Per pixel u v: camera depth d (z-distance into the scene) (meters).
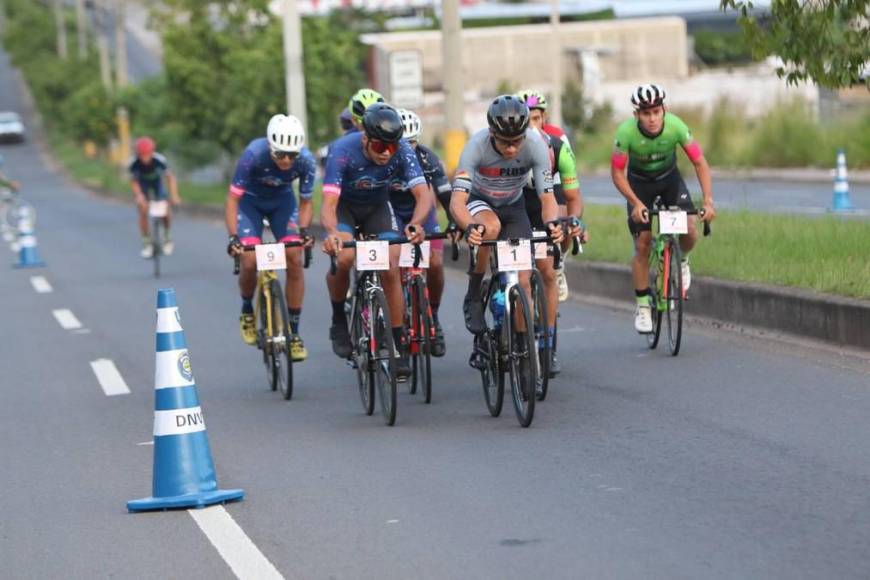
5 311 61.12
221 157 157.25
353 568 21.41
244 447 31.20
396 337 33.06
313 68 118.75
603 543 21.89
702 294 45.94
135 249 91.44
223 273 72.31
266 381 40.25
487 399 33.25
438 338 35.59
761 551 20.97
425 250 32.78
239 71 121.00
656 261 40.31
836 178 76.44
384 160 32.50
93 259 85.75
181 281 69.38
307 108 118.38
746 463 26.64
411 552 22.05
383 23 154.00
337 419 33.97
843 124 118.62
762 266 45.84
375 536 23.11
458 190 31.59
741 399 32.81
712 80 187.75
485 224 31.69
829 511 22.98
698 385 34.91
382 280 32.88
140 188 72.38
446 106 75.06
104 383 41.16
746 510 23.33
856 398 32.06
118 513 25.77
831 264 43.66
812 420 30.08
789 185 102.00
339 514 24.69
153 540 23.67
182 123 130.38
